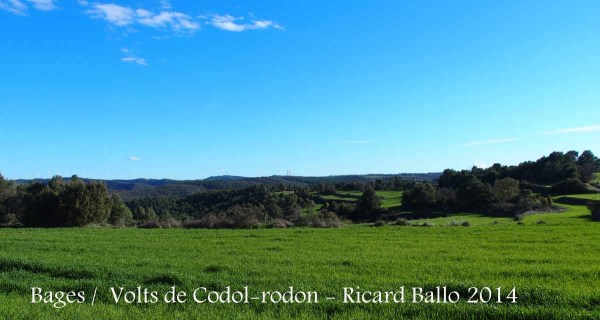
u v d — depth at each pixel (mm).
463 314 11766
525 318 11289
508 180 94812
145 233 39875
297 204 90938
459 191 97312
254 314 12242
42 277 17703
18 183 91375
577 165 117812
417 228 41656
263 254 24156
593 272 16984
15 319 12109
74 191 63750
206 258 22531
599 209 59250
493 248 25672
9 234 39625
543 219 58500
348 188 128000
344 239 32188
